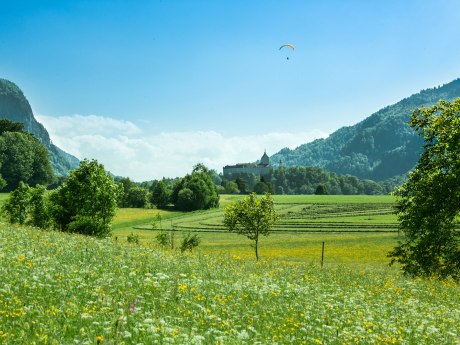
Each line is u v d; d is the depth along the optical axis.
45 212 53.62
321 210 144.50
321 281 20.56
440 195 31.30
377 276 24.77
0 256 13.70
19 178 171.75
